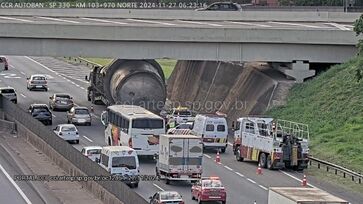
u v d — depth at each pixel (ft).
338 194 237.66
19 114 339.77
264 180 257.14
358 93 331.57
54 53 352.49
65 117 385.70
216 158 289.33
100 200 215.31
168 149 247.91
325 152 290.56
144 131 285.43
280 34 355.36
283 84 357.41
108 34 350.43
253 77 379.55
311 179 259.80
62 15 451.12
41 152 299.38
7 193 236.63
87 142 319.88
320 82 351.05
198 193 221.25
